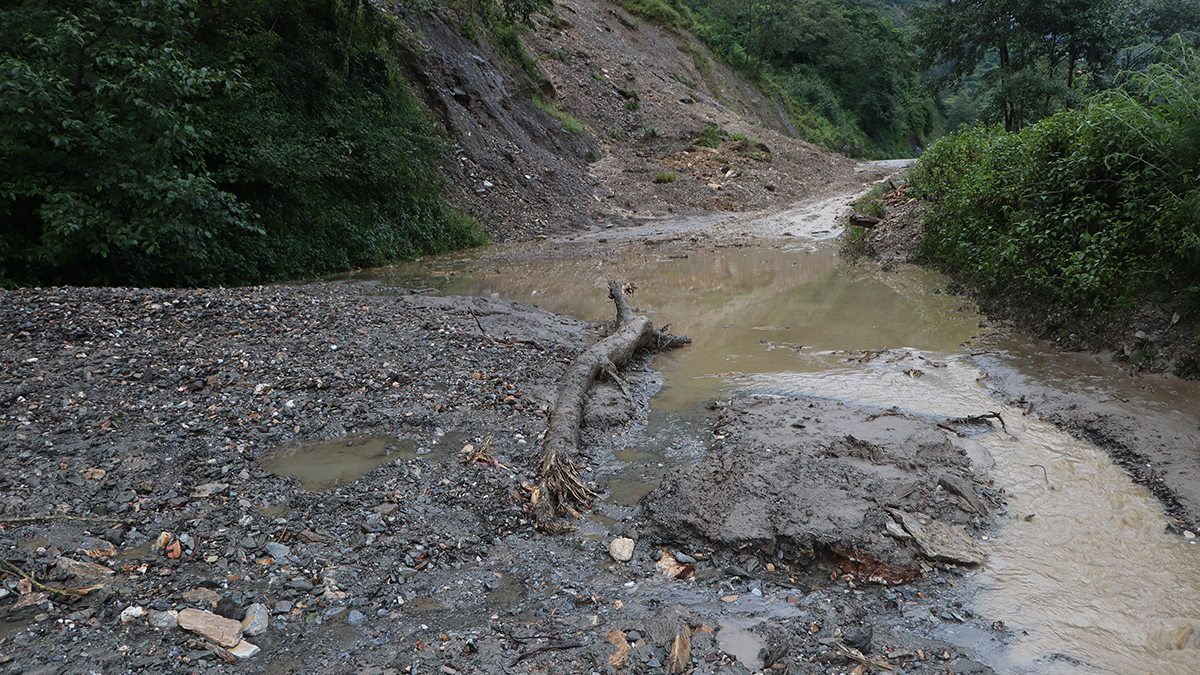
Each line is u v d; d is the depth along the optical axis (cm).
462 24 2330
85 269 892
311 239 1277
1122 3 2439
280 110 1353
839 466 422
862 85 5809
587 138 2667
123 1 890
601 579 340
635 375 662
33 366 527
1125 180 665
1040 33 2519
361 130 1503
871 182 2772
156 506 381
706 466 423
